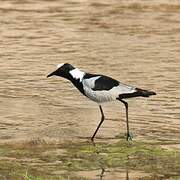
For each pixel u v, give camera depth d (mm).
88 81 14586
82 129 15234
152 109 17016
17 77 20250
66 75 14930
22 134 14727
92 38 25625
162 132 15078
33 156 13258
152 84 19375
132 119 16125
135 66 21438
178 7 31781
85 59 22297
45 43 24812
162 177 12148
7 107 17062
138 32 26703
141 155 13336
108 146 13984
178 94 18438
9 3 32406
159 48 24047
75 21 28656
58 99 17969
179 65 21625
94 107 17250
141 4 32531
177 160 13039
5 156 13195
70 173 12289
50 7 31734
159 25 27969
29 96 18203
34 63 21922
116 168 12625
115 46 24344
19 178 11891
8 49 23797
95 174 12281
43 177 11969
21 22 28359
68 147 13906
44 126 15414
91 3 32750
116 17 29547
